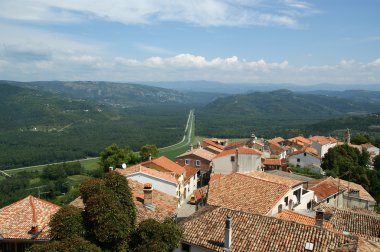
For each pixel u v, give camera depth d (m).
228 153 71.25
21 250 27.14
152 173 55.44
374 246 23.80
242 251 25.61
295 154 101.81
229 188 41.03
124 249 20.31
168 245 20.94
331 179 59.22
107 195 20.27
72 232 19.53
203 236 27.92
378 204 64.25
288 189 38.94
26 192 114.69
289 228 26.81
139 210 31.77
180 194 63.28
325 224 33.09
